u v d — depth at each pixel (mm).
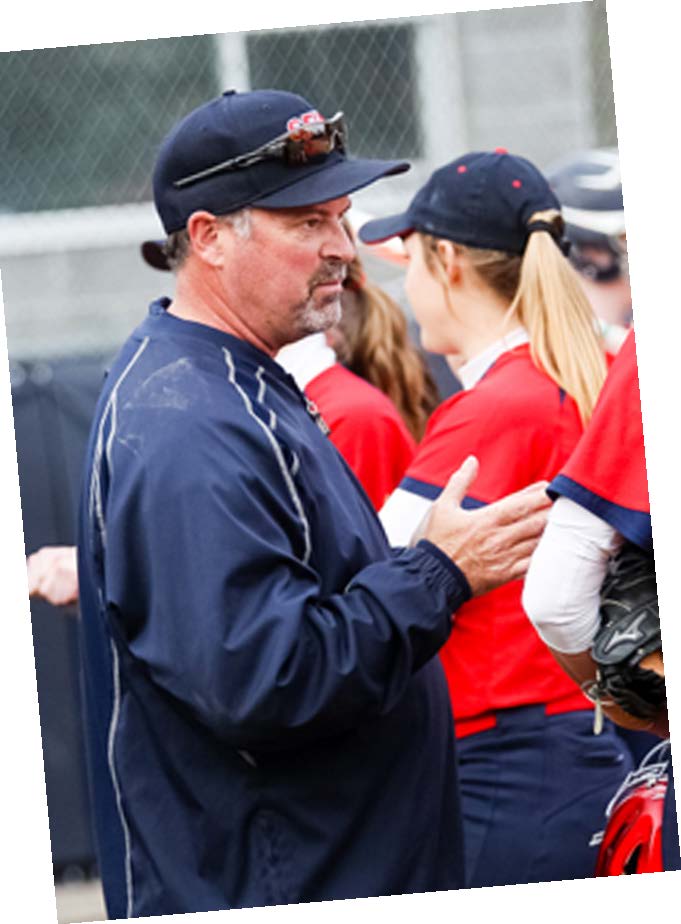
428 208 9594
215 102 6449
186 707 5922
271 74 13078
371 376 10836
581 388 9133
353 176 6293
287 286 6344
